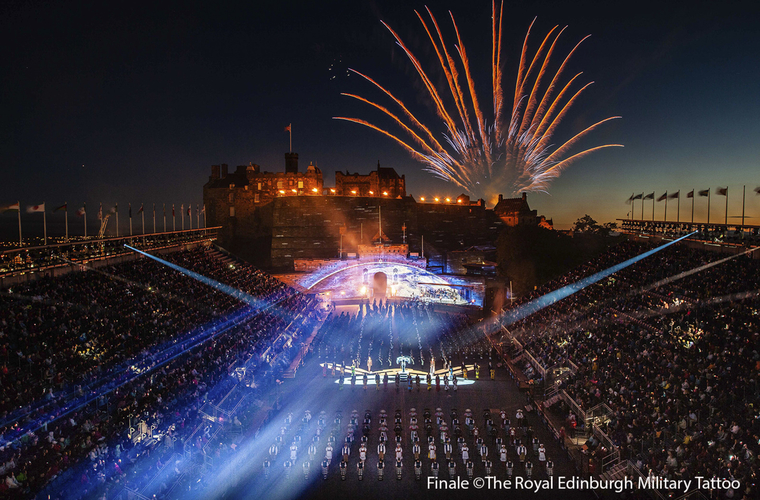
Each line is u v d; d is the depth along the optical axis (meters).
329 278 124.12
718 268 66.12
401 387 63.50
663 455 38.03
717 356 46.75
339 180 170.25
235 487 40.31
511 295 109.62
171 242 96.12
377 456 45.47
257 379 61.72
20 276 55.84
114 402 45.09
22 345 45.94
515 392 61.19
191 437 44.25
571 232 153.12
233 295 87.19
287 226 150.50
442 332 90.50
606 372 53.41
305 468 41.88
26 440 36.12
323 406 57.00
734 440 35.94
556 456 44.81
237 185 155.38
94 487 34.56
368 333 90.38
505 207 193.12
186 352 59.84
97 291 62.59
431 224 166.25
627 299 70.75
